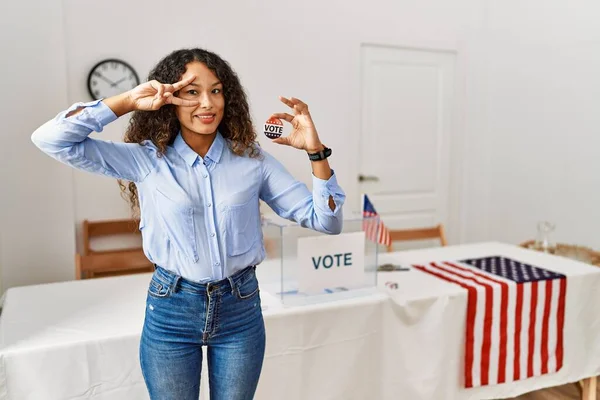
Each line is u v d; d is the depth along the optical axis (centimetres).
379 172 408
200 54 120
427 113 418
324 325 187
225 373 128
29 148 299
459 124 429
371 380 198
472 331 211
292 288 192
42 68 296
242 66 351
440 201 433
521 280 220
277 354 181
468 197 438
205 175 121
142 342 127
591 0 339
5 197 298
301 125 124
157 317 122
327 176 125
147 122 122
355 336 192
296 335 183
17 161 298
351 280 200
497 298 213
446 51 416
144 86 112
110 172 119
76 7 311
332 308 187
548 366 227
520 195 404
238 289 125
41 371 153
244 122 127
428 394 207
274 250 200
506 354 218
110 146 118
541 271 233
